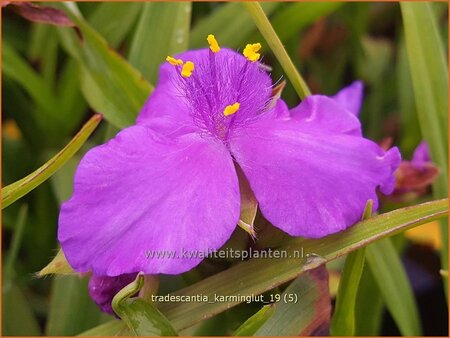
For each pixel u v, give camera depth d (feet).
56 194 0.28
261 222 0.18
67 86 0.31
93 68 0.26
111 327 0.19
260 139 0.18
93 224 0.16
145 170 0.16
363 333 0.26
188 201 0.16
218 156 0.17
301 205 0.17
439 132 0.25
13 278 0.27
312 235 0.16
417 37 0.26
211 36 0.19
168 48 0.26
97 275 0.16
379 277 0.24
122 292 0.15
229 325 0.21
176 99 0.20
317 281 0.18
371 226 0.17
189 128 0.18
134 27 0.31
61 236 0.15
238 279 0.18
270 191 0.17
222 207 0.16
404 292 0.25
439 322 0.31
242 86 0.19
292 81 0.21
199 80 0.19
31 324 0.26
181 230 0.16
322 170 0.17
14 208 0.31
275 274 0.17
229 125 0.18
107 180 0.16
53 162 0.17
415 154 0.27
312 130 0.18
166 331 0.16
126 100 0.26
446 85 0.25
